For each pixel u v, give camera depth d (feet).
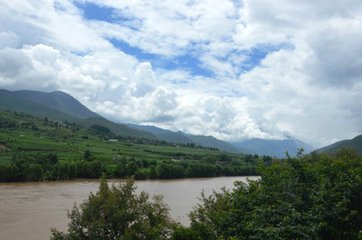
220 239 77.61
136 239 100.94
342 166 86.63
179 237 90.99
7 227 199.93
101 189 110.73
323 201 75.66
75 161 508.12
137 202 112.06
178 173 545.03
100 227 102.37
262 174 92.27
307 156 116.67
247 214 81.30
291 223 72.64
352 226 74.18
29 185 394.93
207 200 133.49
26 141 652.07
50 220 216.33
